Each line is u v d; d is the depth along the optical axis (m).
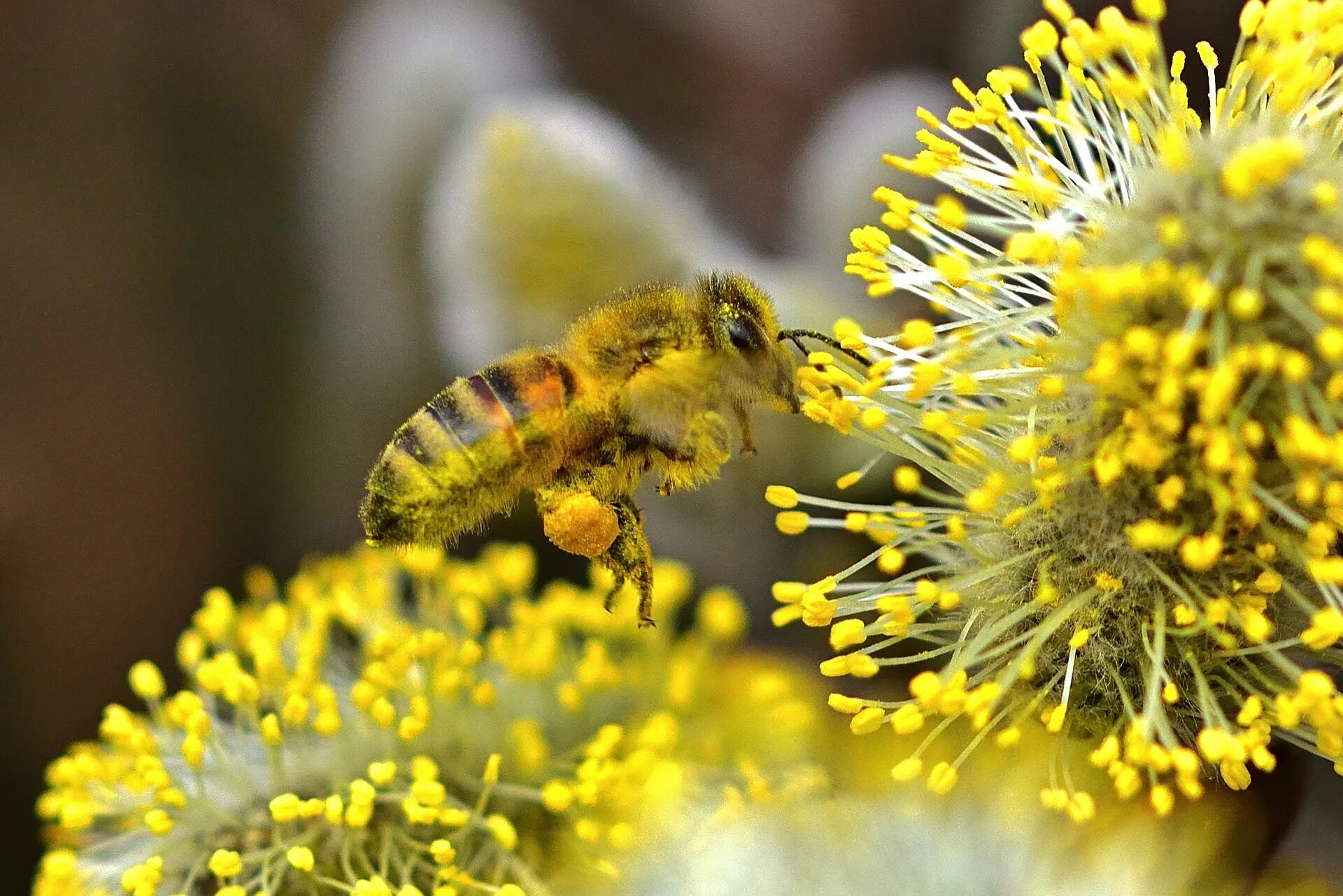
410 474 0.11
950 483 0.11
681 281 0.13
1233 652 0.11
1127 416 0.11
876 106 0.14
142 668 0.12
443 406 0.11
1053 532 0.11
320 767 0.12
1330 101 0.11
